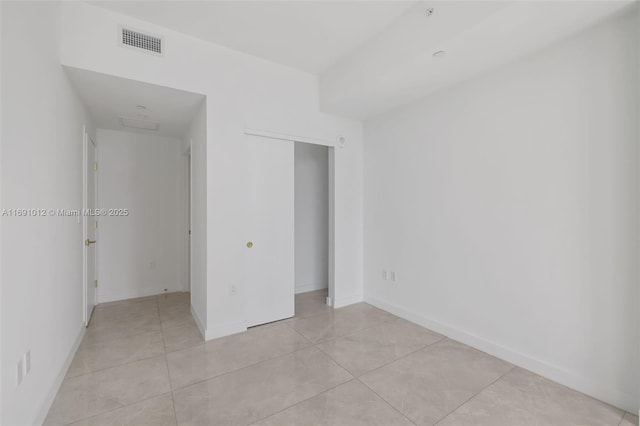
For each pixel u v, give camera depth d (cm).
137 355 247
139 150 413
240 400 190
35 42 170
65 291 226
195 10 230
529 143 226
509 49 217
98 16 227
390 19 244
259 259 314
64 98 225
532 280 226
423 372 223
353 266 386
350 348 262
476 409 182
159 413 177
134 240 410
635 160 177
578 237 201
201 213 297
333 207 368
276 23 247
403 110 334
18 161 149
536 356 224
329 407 183
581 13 177
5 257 135
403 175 335
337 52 295
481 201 259
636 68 176
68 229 237
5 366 133
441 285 294
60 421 170
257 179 310
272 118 313
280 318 330
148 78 246
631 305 179
